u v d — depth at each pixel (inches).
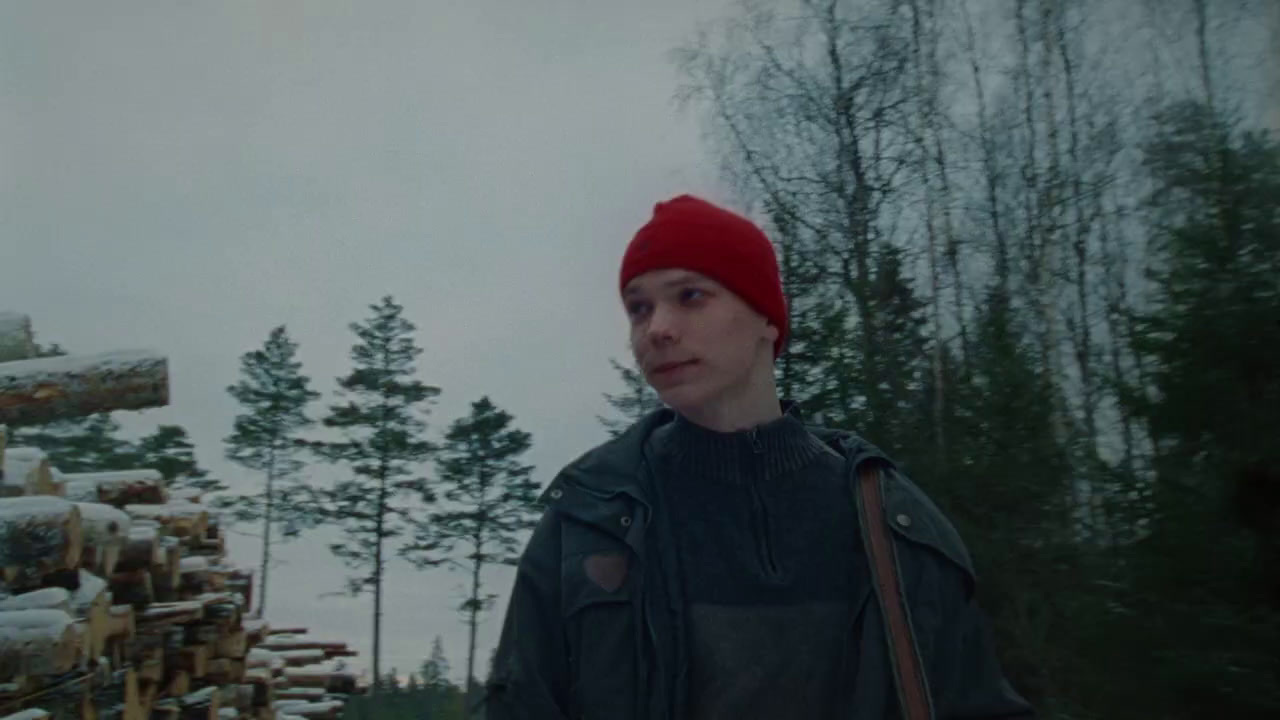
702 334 47.5
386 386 1467.8
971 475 290.0
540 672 46.0
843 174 483.8
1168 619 213.6
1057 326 435.5
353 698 813.9
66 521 121.9
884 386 358.9
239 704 236.2
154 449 1339.8
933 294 474.9
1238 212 233.9
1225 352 215.9
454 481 1449.3
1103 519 270.7
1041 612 262.7
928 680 45.4
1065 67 523.5
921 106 510.3
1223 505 209.5
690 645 46.1
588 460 50.2
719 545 47.8
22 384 137.4
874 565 47.2
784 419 50.5
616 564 46.1
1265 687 197.0
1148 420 229.9
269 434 1489.9
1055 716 241.8
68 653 116.3
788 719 45.7
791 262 419.8
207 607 209.8
